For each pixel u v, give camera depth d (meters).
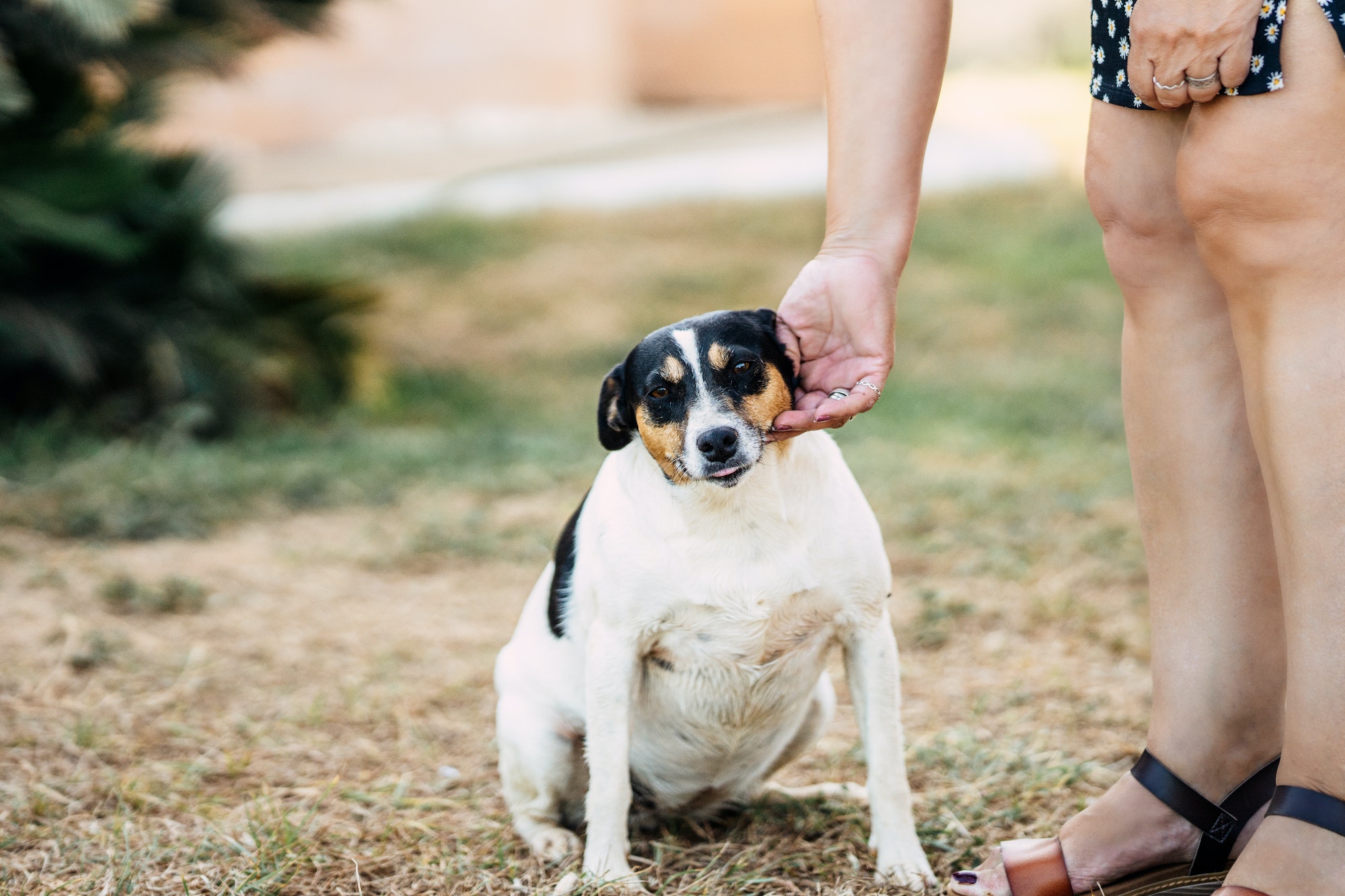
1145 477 2.17
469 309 9.79
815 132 17.05
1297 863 1.74
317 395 7.45
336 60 17.55
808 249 11.16
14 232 6.07
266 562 4.89
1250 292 1.78
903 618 4.08
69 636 3.96
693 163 14.75
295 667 3.84
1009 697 3.39
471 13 18.34
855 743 3.24
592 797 2.47
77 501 5.38
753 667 2.47
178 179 7.10
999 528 4.94
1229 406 2.07
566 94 19.30
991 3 22.34
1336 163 1.66
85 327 6.66
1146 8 1.74
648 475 2.46
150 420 6.76
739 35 20.31
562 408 7.58
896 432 6.59
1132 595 4.23
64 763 3.11
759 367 2.43
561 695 2.67
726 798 2.78
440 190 13.63
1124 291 2.15
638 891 2.38
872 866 2.49
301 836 2.63
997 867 2.21
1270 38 1.65
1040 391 7.35
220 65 6.61
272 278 7.52
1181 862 2.16
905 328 8.98
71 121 6.58
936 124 16.28
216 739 3.30
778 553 2.40
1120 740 3.09
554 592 2.70
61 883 2.47
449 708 3.55
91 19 5.38
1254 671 2.09
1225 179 1.72
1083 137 14.71
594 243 11.46
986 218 11.75
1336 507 1.71
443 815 2.84
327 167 15.60
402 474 6.05
